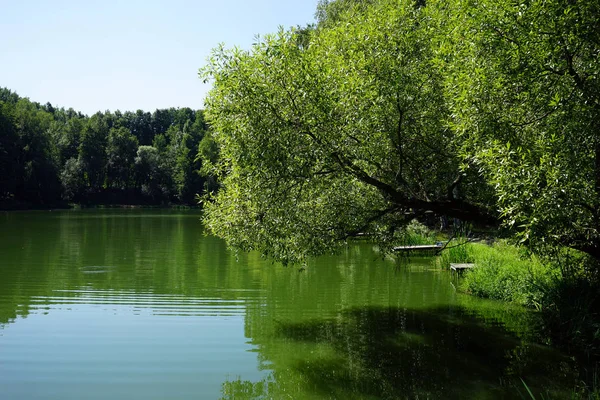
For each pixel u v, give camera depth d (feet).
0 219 161.58
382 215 38.68
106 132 320.91
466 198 39.55
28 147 250.37
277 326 38.06
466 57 31.17
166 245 89.71
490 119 28.22
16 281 54.34
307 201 37.04
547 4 26.66
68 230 118.83
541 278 41.47
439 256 70.90
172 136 413.80
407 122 36.37
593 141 26.96
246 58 31.42
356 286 53.47
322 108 30.76
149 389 26.08
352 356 31.45
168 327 37.37
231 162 35.01
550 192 22.85
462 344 33.65
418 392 25.95
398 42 36.55
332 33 37.55
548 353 31.65
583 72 27.55
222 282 55.06
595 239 28.71
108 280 55.52
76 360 30.19
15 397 24.94
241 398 25.09
